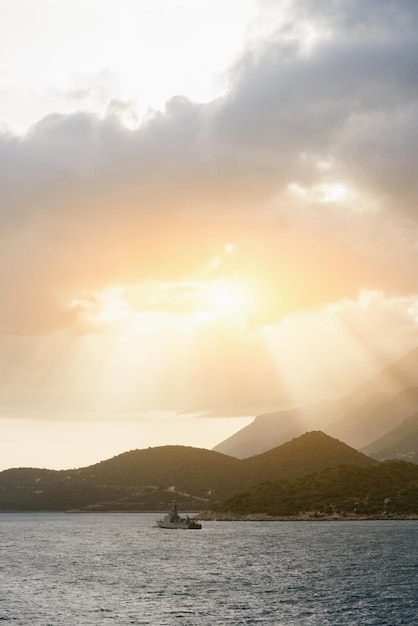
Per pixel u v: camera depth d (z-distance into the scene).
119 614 88.38
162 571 135.88
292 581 117.19
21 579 124.56
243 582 117.06
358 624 80.56
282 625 80.50
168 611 90.12
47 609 92.50
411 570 129.88
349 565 139.50
